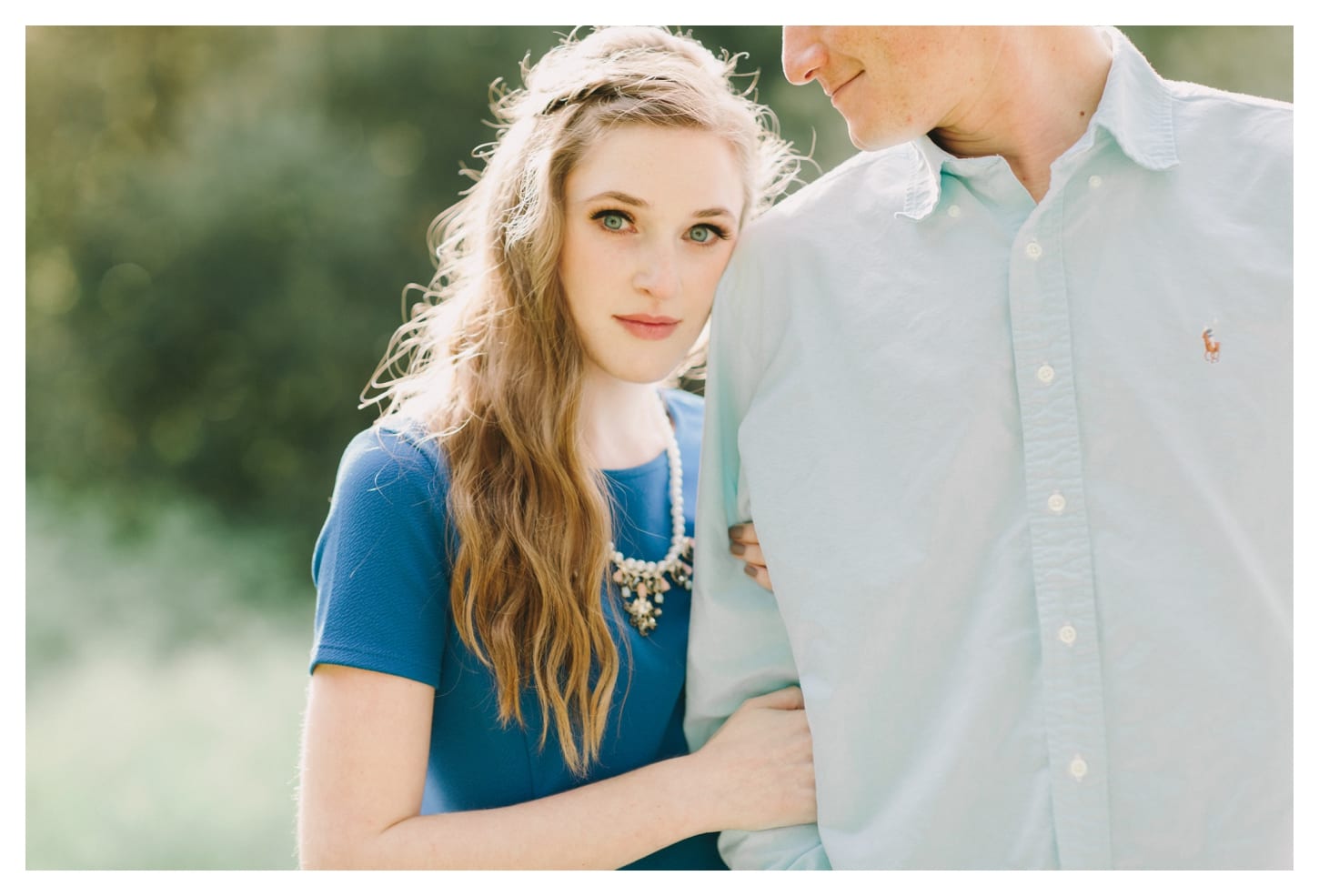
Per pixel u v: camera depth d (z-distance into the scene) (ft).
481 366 5.04
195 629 22.93
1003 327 4.26
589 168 4.64
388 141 28.60
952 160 4.40
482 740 4.71
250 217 27.76
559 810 4.46
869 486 4.41
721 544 4.90
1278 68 25.72
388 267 28.22
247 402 28.30
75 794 16.61
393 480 4.72
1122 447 4.07
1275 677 3.92
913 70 4.23
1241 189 4.23
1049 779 4.02
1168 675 3.94
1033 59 4.36
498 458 4.91
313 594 25.34
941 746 4.18
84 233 28.66
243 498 28.32
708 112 4.63
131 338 28.09
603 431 5.16
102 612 22.84
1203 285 4.13
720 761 4.58
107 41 29.45
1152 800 3.93
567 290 4.83
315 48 28.37
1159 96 4.38
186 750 17.90
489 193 5.14
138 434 28.50
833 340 4.60
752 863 4.67
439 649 4.63
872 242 4.62
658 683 4.90
